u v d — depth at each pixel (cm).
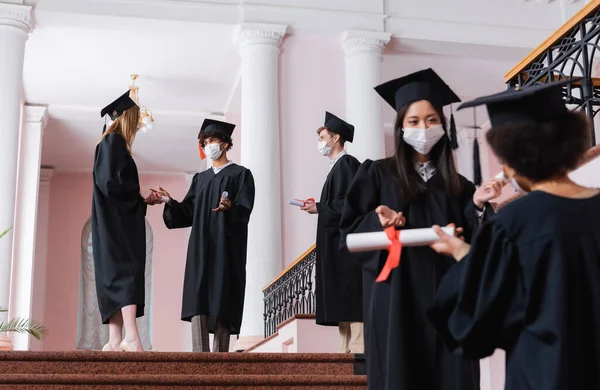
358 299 592
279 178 1151
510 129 272
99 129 1608
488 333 271
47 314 1742
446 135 371
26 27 1126
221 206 645
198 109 1548
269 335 1073
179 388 504
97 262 596
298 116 1193
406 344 343
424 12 1246
